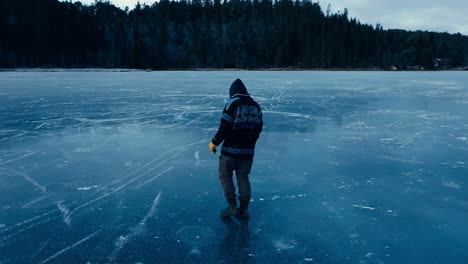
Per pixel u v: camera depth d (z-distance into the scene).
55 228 3.30
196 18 121.94
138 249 2.94
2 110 10.59
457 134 7.59
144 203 3.89
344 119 9.44
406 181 4.64
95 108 11.11
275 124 8.68
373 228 3.34
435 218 3.55
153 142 6.69
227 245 3.01
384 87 20.73
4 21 80.00
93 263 2.72
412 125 8.64
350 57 100.50
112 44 97.88
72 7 96.94
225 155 3.46
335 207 3.81
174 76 35.91
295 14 119.06
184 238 3.13
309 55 97.62
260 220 3.50
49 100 13.12
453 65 101.88
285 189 4.34
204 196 4.11
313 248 2.98
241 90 3.42
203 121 8.95
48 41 84.94
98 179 4.65
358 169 5.14
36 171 4.95
